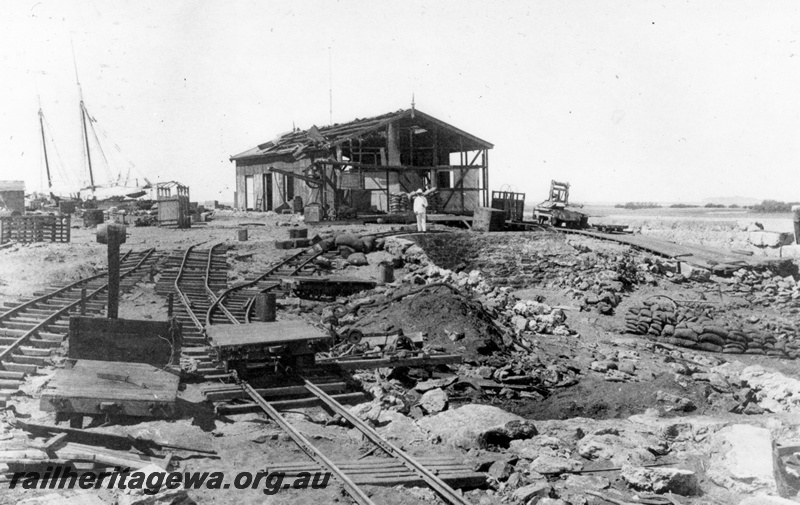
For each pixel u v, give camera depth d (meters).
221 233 29.45
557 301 22.42
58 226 25.55
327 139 34.25
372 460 8.11
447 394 12.66
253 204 43.62
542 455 9.14
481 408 10.41
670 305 20.59
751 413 12.64
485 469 8.38
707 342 18.92
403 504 6.88
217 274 21.05
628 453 9.37
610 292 22.95
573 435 10.34
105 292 17.58
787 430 10.61
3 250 22.77
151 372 9.42
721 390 13.86
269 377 11.19
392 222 31.98
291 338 11.06
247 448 8.37
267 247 24.64
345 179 32.59
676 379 14.22
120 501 6.18
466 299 17.34
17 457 6.75
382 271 20.77
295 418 9.78
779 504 6.92
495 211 29.34
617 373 15.19
